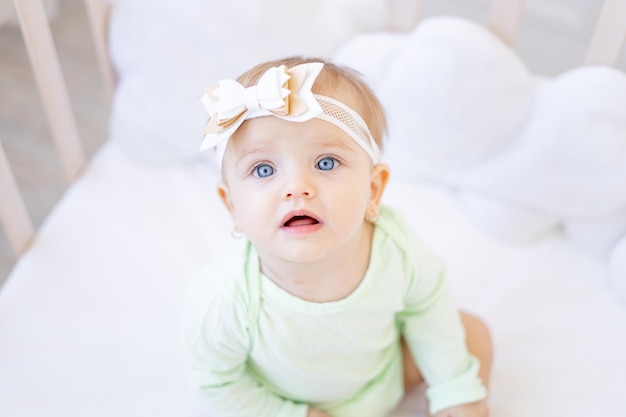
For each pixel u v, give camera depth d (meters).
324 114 0.70
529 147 1.11
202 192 1.24
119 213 1.20
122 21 1.15
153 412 0.97
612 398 0.99
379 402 0.93
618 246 1.10
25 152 1.62
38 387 0.99
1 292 1.09
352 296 0.78
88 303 1.08
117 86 1.27
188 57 1.15
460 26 1.08
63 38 1.87
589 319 1.08
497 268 1.14
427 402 0.99
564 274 1.13
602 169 1.06
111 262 1.13
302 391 0.88
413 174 1.23
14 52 1.82
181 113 1.19
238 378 0.86
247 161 0.71
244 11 1.12
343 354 0.83
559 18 1.47
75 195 1.22
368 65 1.14
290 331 0.78
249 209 0.70
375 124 0.78
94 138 1.66
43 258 1.13
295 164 0.69
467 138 1.14
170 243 1.16
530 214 1.15
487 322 1.08
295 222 0.69
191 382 0.86
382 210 0.85
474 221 1.20
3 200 1.06
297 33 1.14
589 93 1.04
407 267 0.82
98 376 1.01
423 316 0.89
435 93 1.11
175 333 1.06
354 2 1.16
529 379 1.01
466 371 0.91
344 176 0.70
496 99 1.10
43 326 1.05
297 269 0.74
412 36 1.12
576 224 1.14
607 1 1.00
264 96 0.66
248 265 0.78
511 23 1.10
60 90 1.14
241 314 0.77
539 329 1.07
